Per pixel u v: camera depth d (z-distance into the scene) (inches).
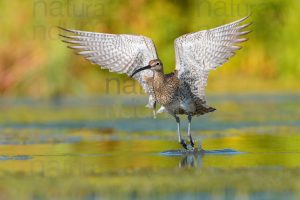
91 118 826.2
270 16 1059.9
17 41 1035.9
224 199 424.2
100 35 561.0
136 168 511.2
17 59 1034.1
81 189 452.1
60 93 1024.9
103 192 443.8
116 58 561.9
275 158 545.3
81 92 1021.8
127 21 1034.7
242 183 460.4
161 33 1033.5
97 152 587.5
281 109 862.5
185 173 491.8
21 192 446.9
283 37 1063.0
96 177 485.1
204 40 545.3
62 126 767.7
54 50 1018.1
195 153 571.2
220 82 1064.8
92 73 1026.1
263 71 1069.8
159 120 805.9
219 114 834.2
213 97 981.2
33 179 481.7
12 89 1032.2
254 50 1063.6
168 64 1026.1
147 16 1038.4
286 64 1064.2
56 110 895.7
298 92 1015.0
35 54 1028.5
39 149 607.5
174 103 562.6
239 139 651.5
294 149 587.8
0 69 1034.1
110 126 765.9
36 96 1024.9
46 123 792.3
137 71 555.5
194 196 431.5
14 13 1039.0
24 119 824.3
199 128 737.0
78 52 561.9
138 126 762.8
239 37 541.3
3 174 498.0
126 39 561.3
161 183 464.8
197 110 565.6
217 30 541.6
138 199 427.2
